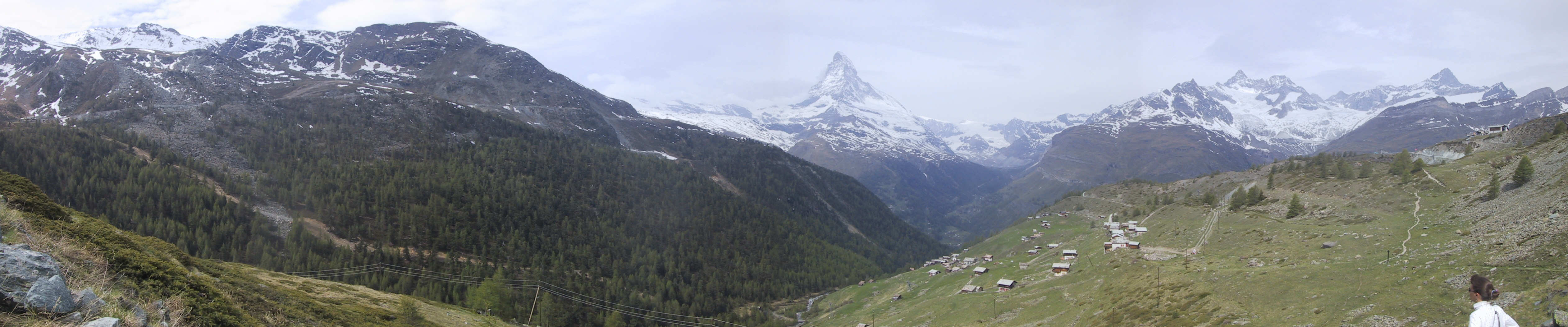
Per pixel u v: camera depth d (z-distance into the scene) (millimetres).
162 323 34188
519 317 176125
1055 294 141000
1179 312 94625
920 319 157375
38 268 27328
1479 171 146500
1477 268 69688
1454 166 161875
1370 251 103438
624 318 198875
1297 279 88312
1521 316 55188
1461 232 99812
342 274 183000
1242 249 136500
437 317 101188
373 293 106562
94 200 188750
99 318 27484
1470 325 21203
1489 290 21188
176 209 192250
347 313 79500
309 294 87688
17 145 199625
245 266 97812
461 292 191250
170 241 177875
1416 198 143000
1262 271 100062
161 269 42344
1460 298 63531
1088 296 130125
